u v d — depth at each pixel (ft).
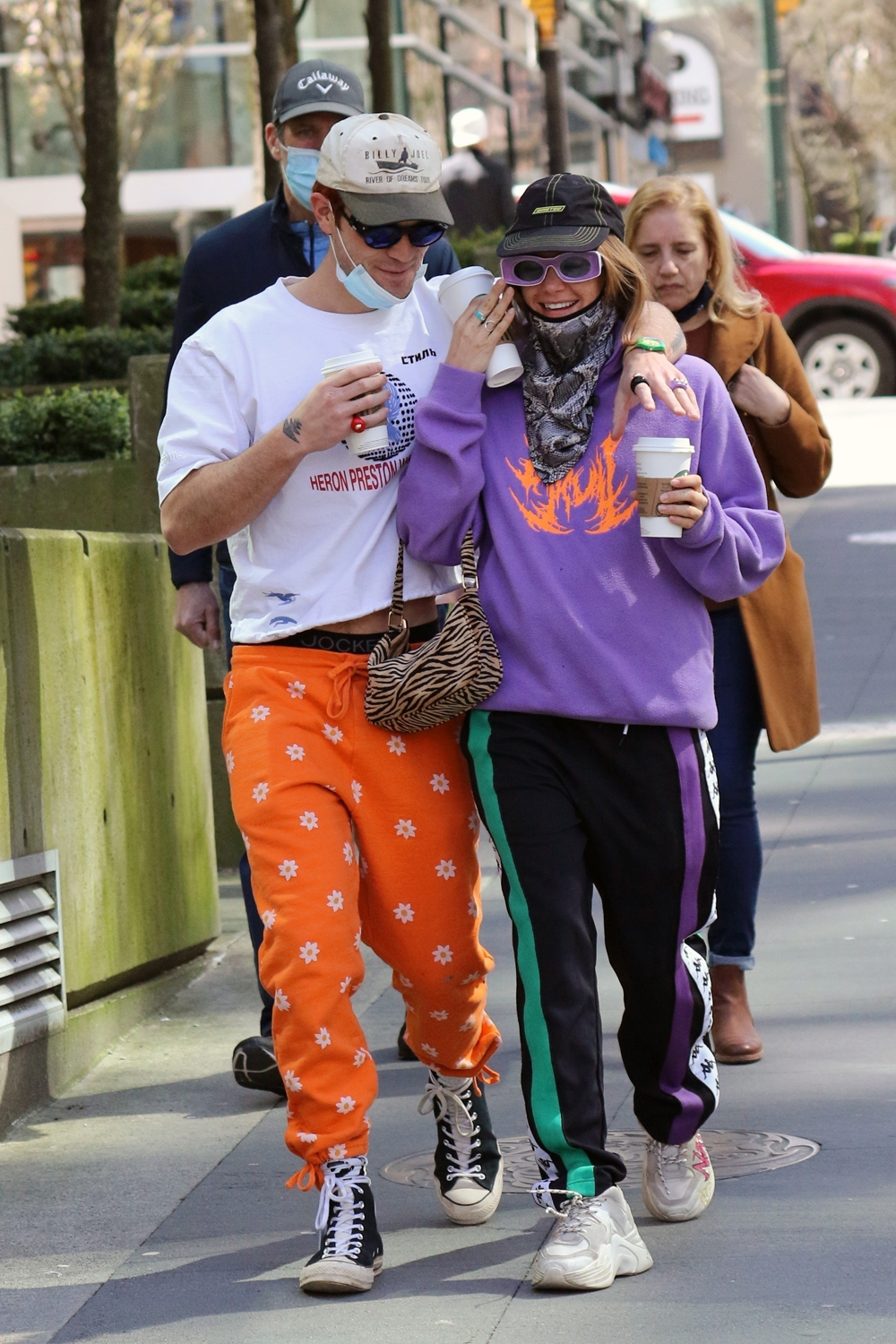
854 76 578.66
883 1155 42.83
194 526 37.88
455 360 37.86
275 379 38.37
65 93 244.22
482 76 298.35
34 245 305.73
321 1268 37.17
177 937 62.39
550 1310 35.99
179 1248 40.55
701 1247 38.50
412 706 36.63
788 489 50.11
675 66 604.90
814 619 112.78
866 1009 53.47
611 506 37.37
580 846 37.35
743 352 48.26
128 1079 53.01
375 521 38.42
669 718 36.94
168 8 282.56
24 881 51.01
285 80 49.96
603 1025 54.29
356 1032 37.68
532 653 36.99
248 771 37.88
